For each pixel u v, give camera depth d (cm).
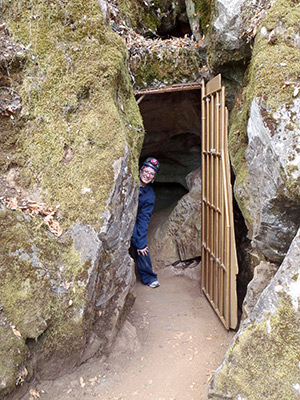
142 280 416
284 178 218
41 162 255
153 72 371
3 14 260
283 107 230
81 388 236
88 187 248
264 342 193
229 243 299
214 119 332
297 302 188
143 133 319
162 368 265
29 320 206
